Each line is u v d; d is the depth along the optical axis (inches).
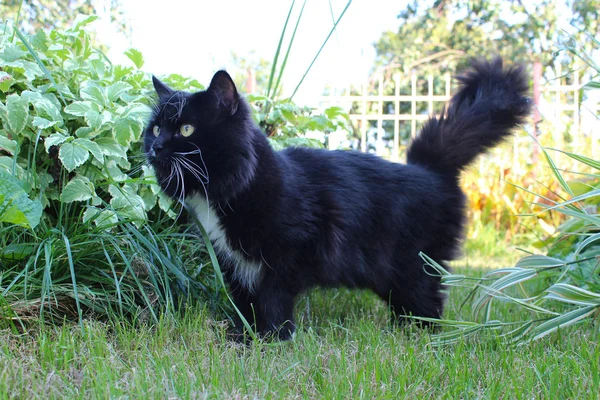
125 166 48.6
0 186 41.4
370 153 50.4
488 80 52.7
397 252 48.2
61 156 43.9
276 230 42.8
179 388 34.2
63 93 47.7
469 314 51.6
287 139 58.5
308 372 37.3
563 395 34.8
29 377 34.4
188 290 46.1
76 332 40.2
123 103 50.9
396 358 39.1
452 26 165.9
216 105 42.8
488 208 112.0
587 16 136.5
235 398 33.7
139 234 44.6
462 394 35.1
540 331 42.2
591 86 44.3
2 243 43.4
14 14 115.2
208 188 42.8
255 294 46.1
